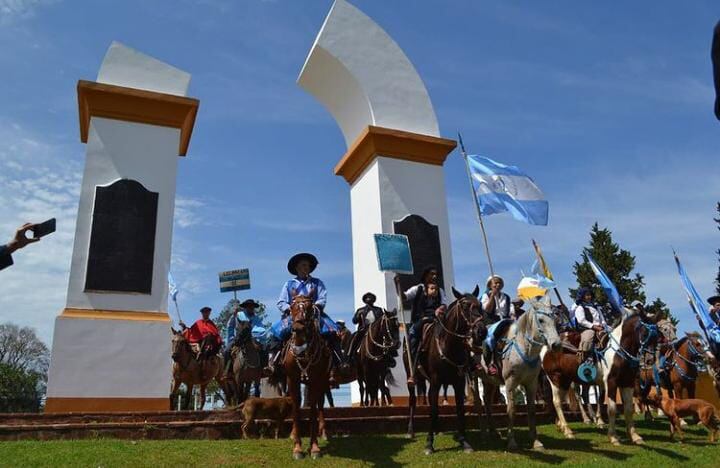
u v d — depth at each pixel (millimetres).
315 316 9125
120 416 10055
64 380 11695
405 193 16203
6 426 9336
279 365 9664
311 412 9000
